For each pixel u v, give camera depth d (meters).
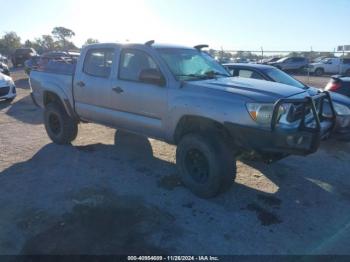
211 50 26.83
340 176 4.93
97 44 5.37
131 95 4.74
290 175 4.93
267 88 4.06
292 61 30.81
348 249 3.19
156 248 3.14
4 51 83.06
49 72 6.21
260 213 3.82
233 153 4.02
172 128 4.34
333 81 7.76
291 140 3.65
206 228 3.49
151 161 5.39
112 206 3.87
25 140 6.53
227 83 4.26
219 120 3.83
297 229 3.52
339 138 6.18
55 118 6.14
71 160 5.39
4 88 10.46
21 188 4.34
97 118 5.44
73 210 3.77
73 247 3.12
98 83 5.20
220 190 3.98
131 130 5.01
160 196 4.17
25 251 3.06
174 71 4.43
